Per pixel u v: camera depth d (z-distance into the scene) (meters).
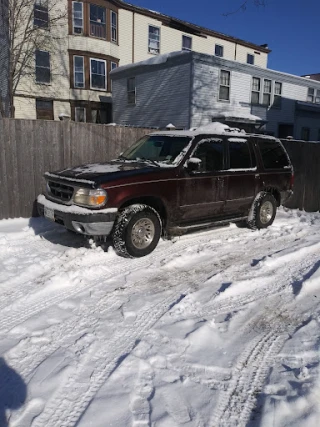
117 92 21.70
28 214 7.02
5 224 6.49
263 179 6.68
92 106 21.61
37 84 19.52
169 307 3.72
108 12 21.16
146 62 19.36
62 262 4.85
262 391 2.53
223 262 5.08
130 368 2.71
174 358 2.86
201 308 3.72
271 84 21.66
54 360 2.80
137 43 23.22
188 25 24.86
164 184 5.18
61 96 20.50
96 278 4.42
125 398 2.41
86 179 4.75
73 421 2.23
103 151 7.89
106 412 2.28
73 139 7.40
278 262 5.05
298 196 9.09
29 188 6.96
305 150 8.81
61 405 2.36
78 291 4.06
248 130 20.75
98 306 3.72
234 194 6.17
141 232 5.07
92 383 2.57
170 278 4.49
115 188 4.74
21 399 2.40
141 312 3.60
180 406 2.36
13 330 3.22
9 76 16.59
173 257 5.18
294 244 5.93
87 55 20.75
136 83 20.45
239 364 2.83
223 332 3.29
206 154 5.81
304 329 3.35
